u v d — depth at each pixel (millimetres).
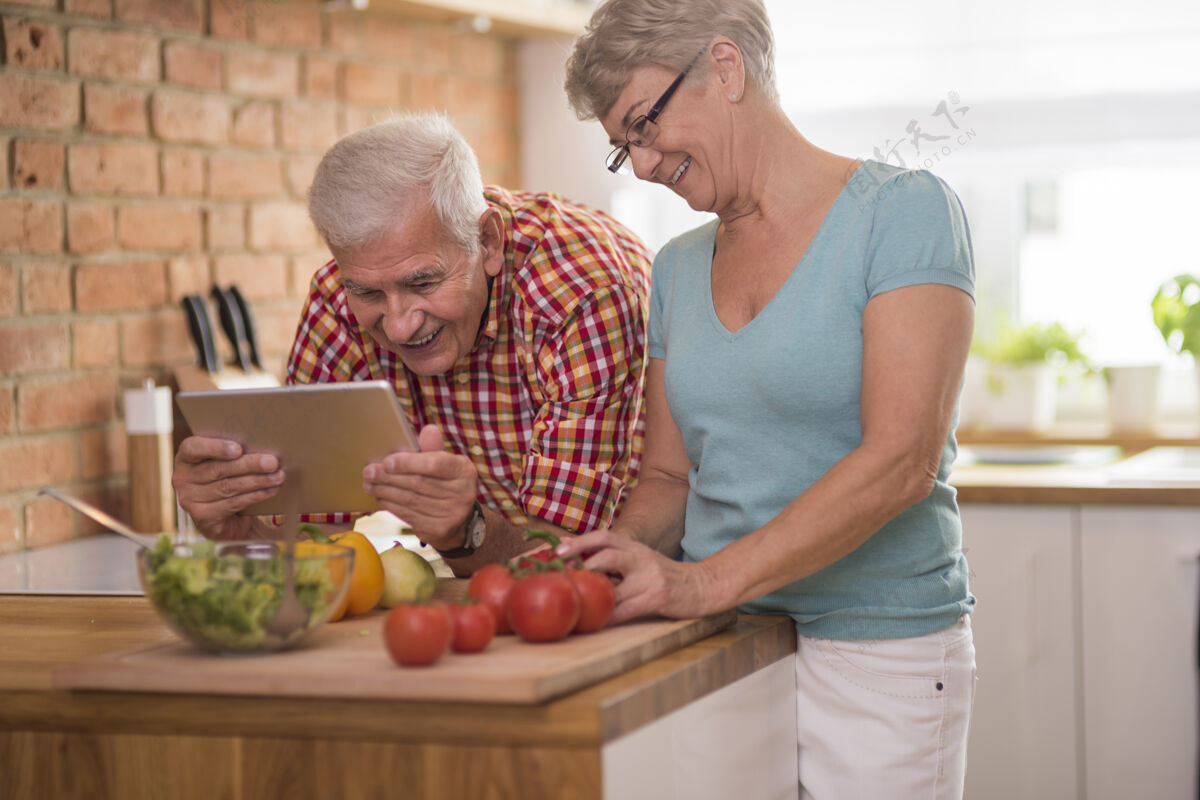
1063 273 3350
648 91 1423
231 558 1241
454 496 1500
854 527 1341
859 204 1418
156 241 2537
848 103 3203
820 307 1419
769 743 1476
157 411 2434
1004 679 2604
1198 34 3018
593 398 1693
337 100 2947
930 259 1369
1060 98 3115
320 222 1555
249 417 1502
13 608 1715
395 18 3092
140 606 1722
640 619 1390
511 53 3461
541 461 1684
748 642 1403
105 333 2441
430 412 1848
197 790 1232
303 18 2854
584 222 1826
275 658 1244
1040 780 2594
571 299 1707
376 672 1168
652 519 1610
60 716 1261
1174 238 3266
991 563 2605
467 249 1609
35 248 2299
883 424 1348
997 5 3119
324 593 1261
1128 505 2516
